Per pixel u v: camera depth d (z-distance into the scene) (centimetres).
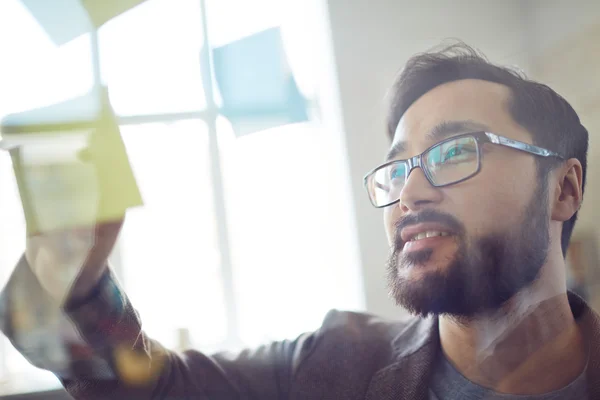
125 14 42
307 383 45
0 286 39
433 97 39
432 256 37
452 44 41
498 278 37
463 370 42
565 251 39
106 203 39
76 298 40
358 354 46
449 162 38
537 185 38
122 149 40
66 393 41
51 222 39
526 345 40
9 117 39
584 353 39
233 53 42
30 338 40
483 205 37
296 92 42
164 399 43
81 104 40
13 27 41
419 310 38
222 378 45
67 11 42
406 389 44
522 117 38
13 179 39
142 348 43
